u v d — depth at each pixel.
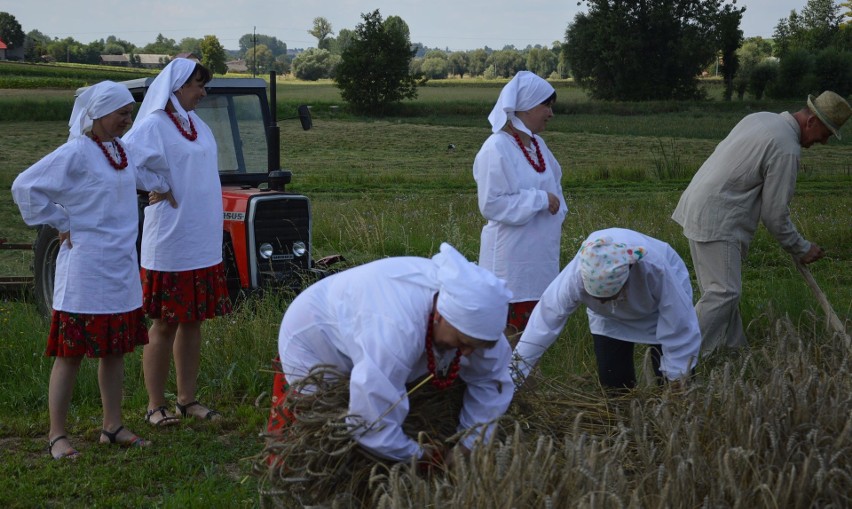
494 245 5.41
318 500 3.29
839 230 11.03
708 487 3.17
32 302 8.33
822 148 30.22
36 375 5.80
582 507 2.73
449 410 3.58
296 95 72.12
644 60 66.31
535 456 2.97
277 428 3.71
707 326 5.67
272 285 7.19
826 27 106.00
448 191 18.88
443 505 2.91
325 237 11.61
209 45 124.12
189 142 5.07
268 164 7.90
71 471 4.48
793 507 3.13
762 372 4.43
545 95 5.34
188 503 4.05
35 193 4.39
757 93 66.19
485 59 177.00
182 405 5.30
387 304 3.14
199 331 5.26
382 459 3.33
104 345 4.60
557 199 5.37
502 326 3.03
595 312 4.57
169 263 5.04
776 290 7.30
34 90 58.69
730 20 66.00
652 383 4.25
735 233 5.60
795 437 3.43
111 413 4.82
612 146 32.59
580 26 68.25
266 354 6.06
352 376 3.13
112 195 4.57
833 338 4.87
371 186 19.91
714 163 5.71
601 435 3.80
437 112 52.28
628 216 12.37
